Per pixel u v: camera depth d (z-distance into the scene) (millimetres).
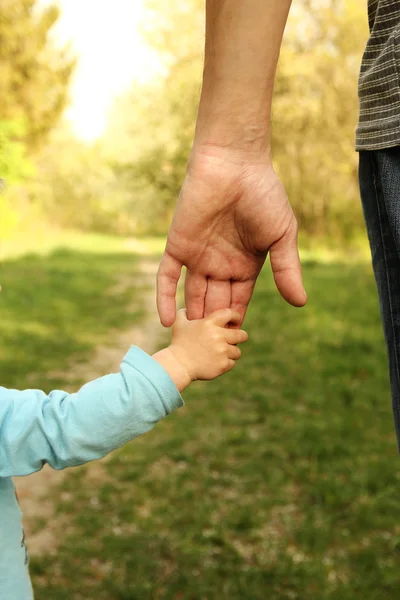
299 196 16953
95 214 34156
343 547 3002
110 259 19250
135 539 3059
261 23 1066
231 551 2969
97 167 30781
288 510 3346
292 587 2707
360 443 4078
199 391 5281
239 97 1121
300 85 14484
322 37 13945
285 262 1212
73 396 1227
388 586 2689
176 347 1272
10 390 1245
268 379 5520
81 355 6805
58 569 2852
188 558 2922
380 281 1045
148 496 3518
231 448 4125
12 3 18312
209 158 1162
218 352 1271
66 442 1188
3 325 7820
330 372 5555
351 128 14695
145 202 29047
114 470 3852
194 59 18266
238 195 1185
